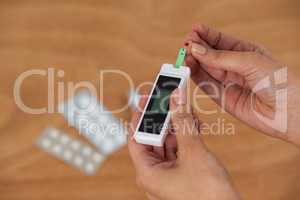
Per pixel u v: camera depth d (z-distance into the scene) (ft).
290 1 3.84
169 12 3.79
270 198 3.36
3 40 3.72
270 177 3.40
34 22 3.77
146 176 2.51
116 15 3.78
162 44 3.68
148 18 3.77
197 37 2.88
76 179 3.37
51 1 3.84
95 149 3.43
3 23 3.77
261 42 3.72
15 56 3.68
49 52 3.68
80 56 3.67
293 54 3.69
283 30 3.76
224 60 2.69
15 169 3.38
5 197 3.32
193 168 2.39
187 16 3.78
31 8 3.83
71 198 3.33
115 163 3.40
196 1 3.82
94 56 3.67
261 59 2.67
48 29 3.75
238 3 3.84
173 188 2.40
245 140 3.45
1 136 3.46
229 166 3.40
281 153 3.44
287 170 3.41
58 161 3.41
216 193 2.32
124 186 3.35
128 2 3.82
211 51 2.72
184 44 2.86
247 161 3.42
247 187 3.37
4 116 3.51
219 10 3.81
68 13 3.79
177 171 2.42
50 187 3.35
